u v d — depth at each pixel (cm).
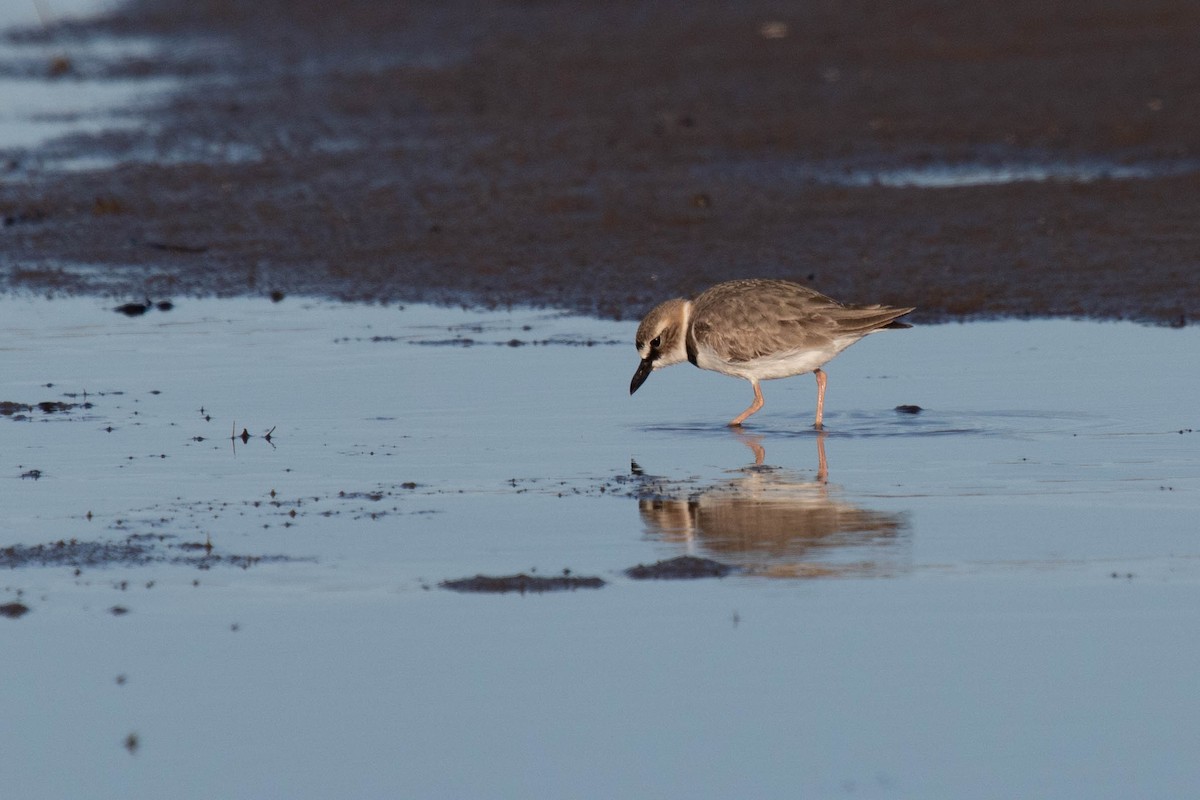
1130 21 3538
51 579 1054
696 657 903
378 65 3688
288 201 2505
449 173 2622
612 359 1694
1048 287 1919
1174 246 2048
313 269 2156
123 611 995
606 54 3591
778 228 2228
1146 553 1062
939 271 1997
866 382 1574
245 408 1518
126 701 870
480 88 3322
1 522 1177
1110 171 2475
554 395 1556
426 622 962
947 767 777
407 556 1087
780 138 2762
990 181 2448
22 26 4531
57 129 3170
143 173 2730
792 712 834
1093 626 938
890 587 1007
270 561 1080
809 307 1406
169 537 1136
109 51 4153
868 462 1308
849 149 2680
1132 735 805
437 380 1616
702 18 3956
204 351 1764
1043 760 782
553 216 2341
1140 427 1384
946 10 3797
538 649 919
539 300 1973
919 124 2800
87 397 1568
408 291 2036
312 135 2997
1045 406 1459
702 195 2383
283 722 838
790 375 1431
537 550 1095
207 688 879
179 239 2328
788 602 985
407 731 825
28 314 1964
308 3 4538
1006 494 1205
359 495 1235
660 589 1012
